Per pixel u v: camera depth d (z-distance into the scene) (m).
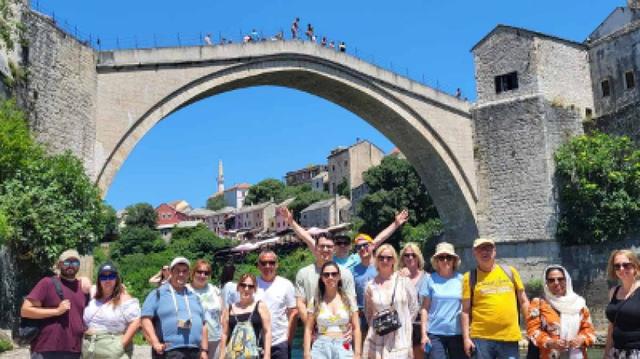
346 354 7.96
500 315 8.19
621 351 7.26
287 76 31.06
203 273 9.18
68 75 22.62
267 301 8.72
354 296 8.44
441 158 35.81
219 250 67.94
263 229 96.25
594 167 32.50
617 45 35.56
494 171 36.03
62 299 7.41
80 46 23.56
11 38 19.62
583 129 35.69
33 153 18.20
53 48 21.81
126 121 25.12
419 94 34.81
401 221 10.35
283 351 8.68
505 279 8.33
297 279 8.91
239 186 139.38
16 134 17.48
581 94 36.25
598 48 36.66
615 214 31.62
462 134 36.59
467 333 8.38
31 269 17.66
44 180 17.69
